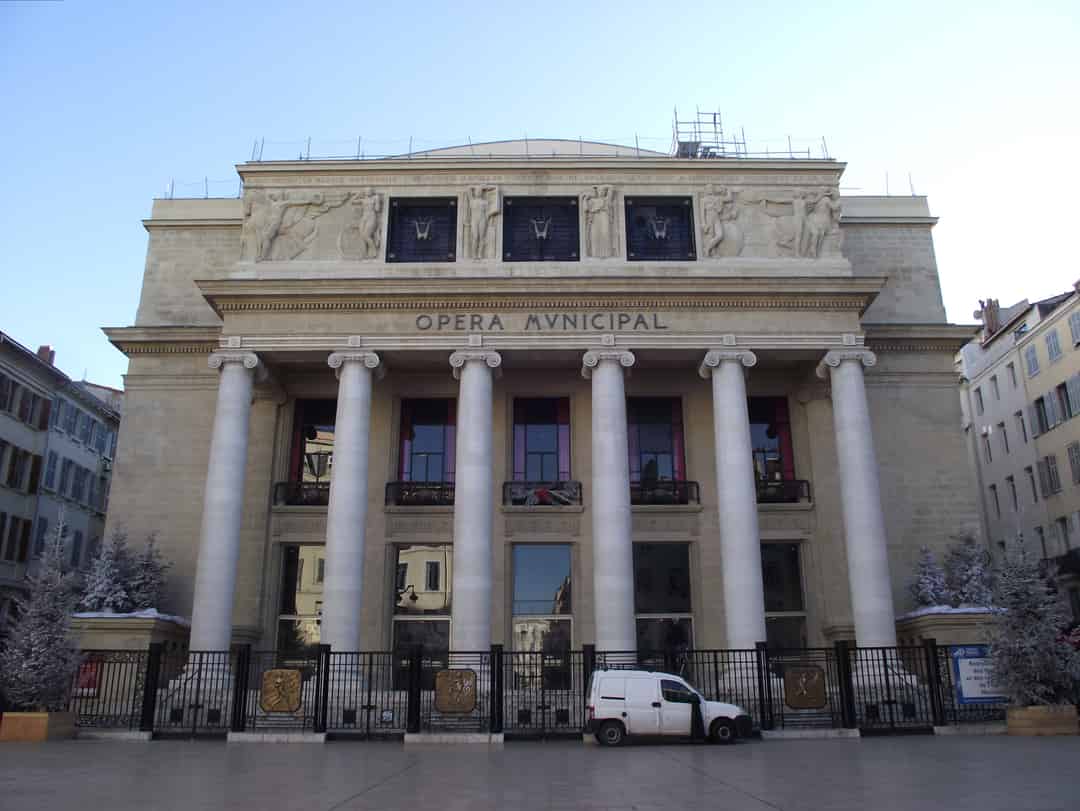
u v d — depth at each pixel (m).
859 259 35.72
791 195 32.56
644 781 13.22
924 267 35.72
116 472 32.78
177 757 17.05
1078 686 22.44
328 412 33.97
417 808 10.53
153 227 35.84
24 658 21.59
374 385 33.19
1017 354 49.78
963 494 32.91
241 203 35.91
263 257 31.64
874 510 28.72
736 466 28.98
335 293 30.20
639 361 31.97
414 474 33.03
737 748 18.83
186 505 32.47
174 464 32.88
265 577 31.53
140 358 33.91
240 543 31.61
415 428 33.53
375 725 23.05
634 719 20.16
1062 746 17.78
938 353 34.19
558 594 31.62
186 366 33.75
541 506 31.78
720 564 31.73
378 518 31.92
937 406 33.72
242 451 29.48
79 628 27.94
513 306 30.38
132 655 26.53
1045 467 47.16
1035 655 21.53
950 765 14.73
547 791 12.14
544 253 31.98
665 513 32.19
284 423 33.31
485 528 28.36
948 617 28.22
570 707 25.12
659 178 32.72
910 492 32.91
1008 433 51.28
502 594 31.12
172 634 29.69
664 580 32.03
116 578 29.50
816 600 31.59
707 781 13.15
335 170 32.47
